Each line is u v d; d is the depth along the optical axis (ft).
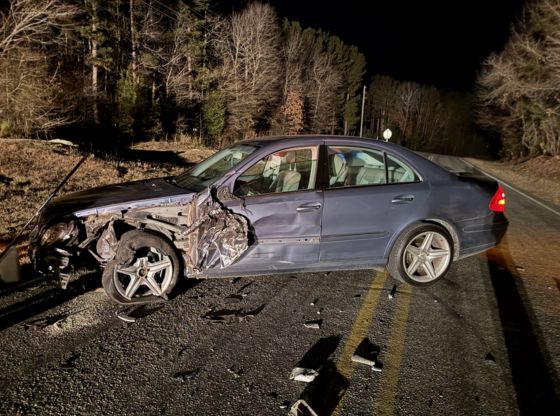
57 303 12.66
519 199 41.81
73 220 12.57
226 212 12.50
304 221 13.20
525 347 10.69
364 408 8.30
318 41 204.23
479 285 14.98
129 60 112.47
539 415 8.18
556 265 17.61
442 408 8.35
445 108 280.31
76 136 73.92
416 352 10.36
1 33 60.18
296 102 169.58
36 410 8.07
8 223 20.29
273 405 8.36
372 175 14.39
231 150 15.55
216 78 128.88
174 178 15.89
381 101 268.21
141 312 12.21
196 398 8.52
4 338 10.61
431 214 14.51
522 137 122.93
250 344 10.61
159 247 12.64
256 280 14.83
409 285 14.70
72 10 70.28
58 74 72.33
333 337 11.03
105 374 9.25
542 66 91.09
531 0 96.94
